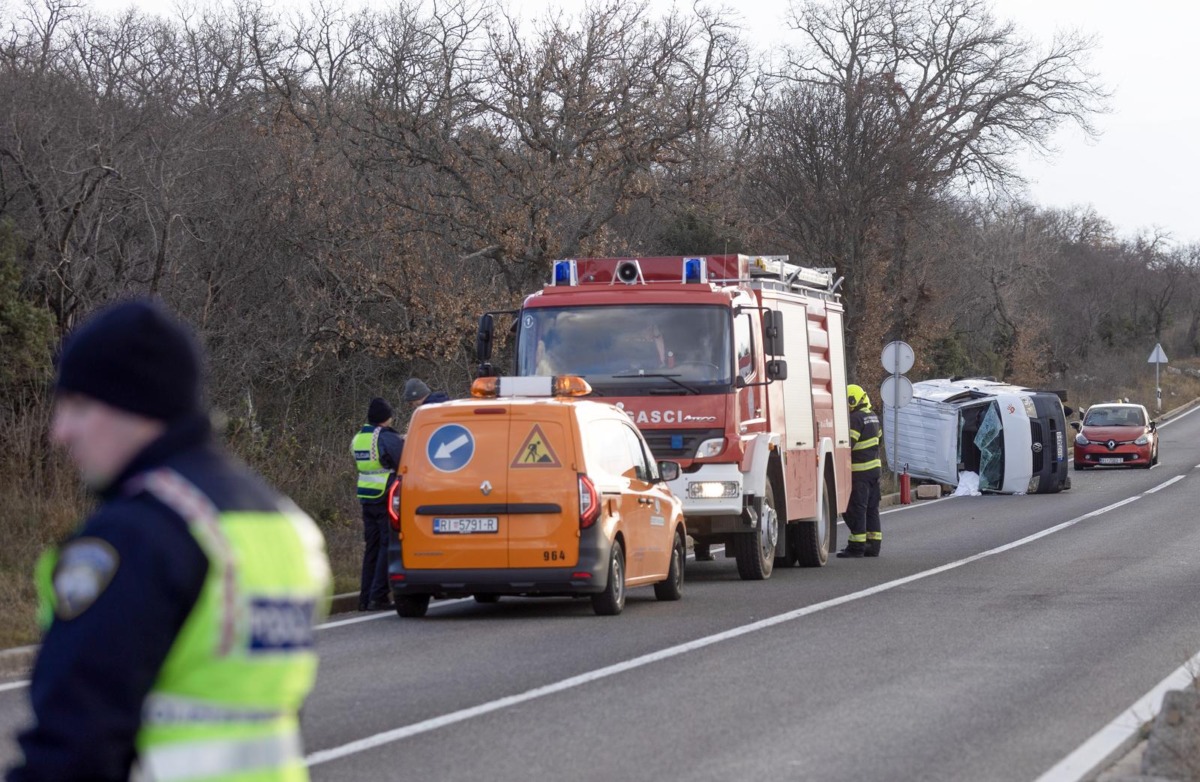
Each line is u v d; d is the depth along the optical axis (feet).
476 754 60.59
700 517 128.26
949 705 70.59
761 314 136.15
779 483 137.90
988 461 277.23
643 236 320.29
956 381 320.91
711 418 126.72
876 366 341.21
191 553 19.16
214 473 20.26
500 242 217.77
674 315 129.18
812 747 61.31
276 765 19.66
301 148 228.84
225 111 221.25
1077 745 61.26
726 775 56.34
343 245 220.84
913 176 336.70
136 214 181.57
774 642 92.17
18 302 143.02
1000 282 529.45
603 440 108.37
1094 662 82.79
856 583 128.67
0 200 163.73
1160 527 188.55
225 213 206.90
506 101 223.30
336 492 159.02
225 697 19.26
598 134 221.66
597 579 103.14
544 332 130.82
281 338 215.10
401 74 262.88
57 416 20.43
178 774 19.02
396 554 104.68
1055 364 650.43
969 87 387.14
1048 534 181.37
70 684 18.42
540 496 103.19
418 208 223.30
